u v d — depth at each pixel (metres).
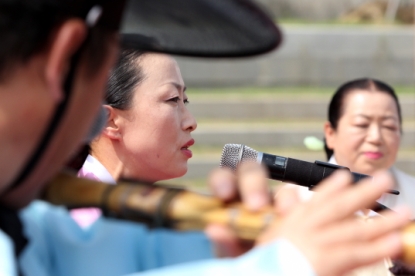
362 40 21.95
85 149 3.73
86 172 3.93
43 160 1.78
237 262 1.61
